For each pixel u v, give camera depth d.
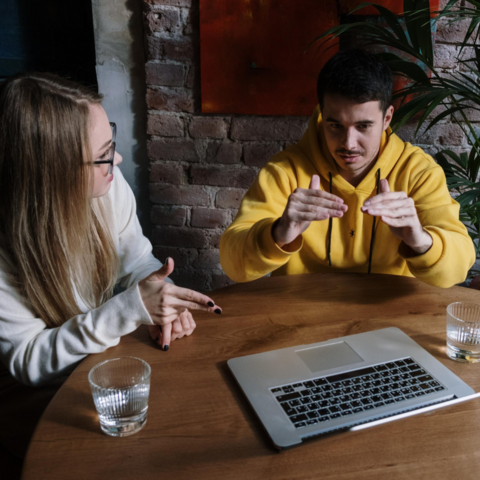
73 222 0.96
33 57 2.04
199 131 1.88
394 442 0.68
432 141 1.82
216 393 0.79
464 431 0.70
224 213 2.00
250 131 1.86
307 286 1.16
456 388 0.78
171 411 0.74
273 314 1.03
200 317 1.02
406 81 1.70
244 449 0.67
